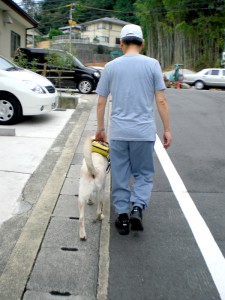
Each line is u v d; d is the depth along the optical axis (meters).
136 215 3.17
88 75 13.82
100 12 69.88
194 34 36.19
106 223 3.47
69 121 7.92
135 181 3.40
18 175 4.50
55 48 13.95
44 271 2.70
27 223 3.34
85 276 2.67
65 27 68.19
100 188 3.27
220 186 4.58
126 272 2.78
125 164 3.30
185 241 3.26
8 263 2.75
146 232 3.39
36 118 8.16
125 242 3.20
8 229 3.24
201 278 2.75
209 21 34.22
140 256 3.00
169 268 2.86
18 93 7.18
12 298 2.40
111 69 3.20
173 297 2.53
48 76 12.89
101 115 3.35
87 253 2.96
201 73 23.58
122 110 3.18
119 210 3.30
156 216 3.72
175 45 38.97
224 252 3.11
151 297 2.52
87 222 3.46
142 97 3.15
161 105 3.19
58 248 3.00
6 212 3.55
